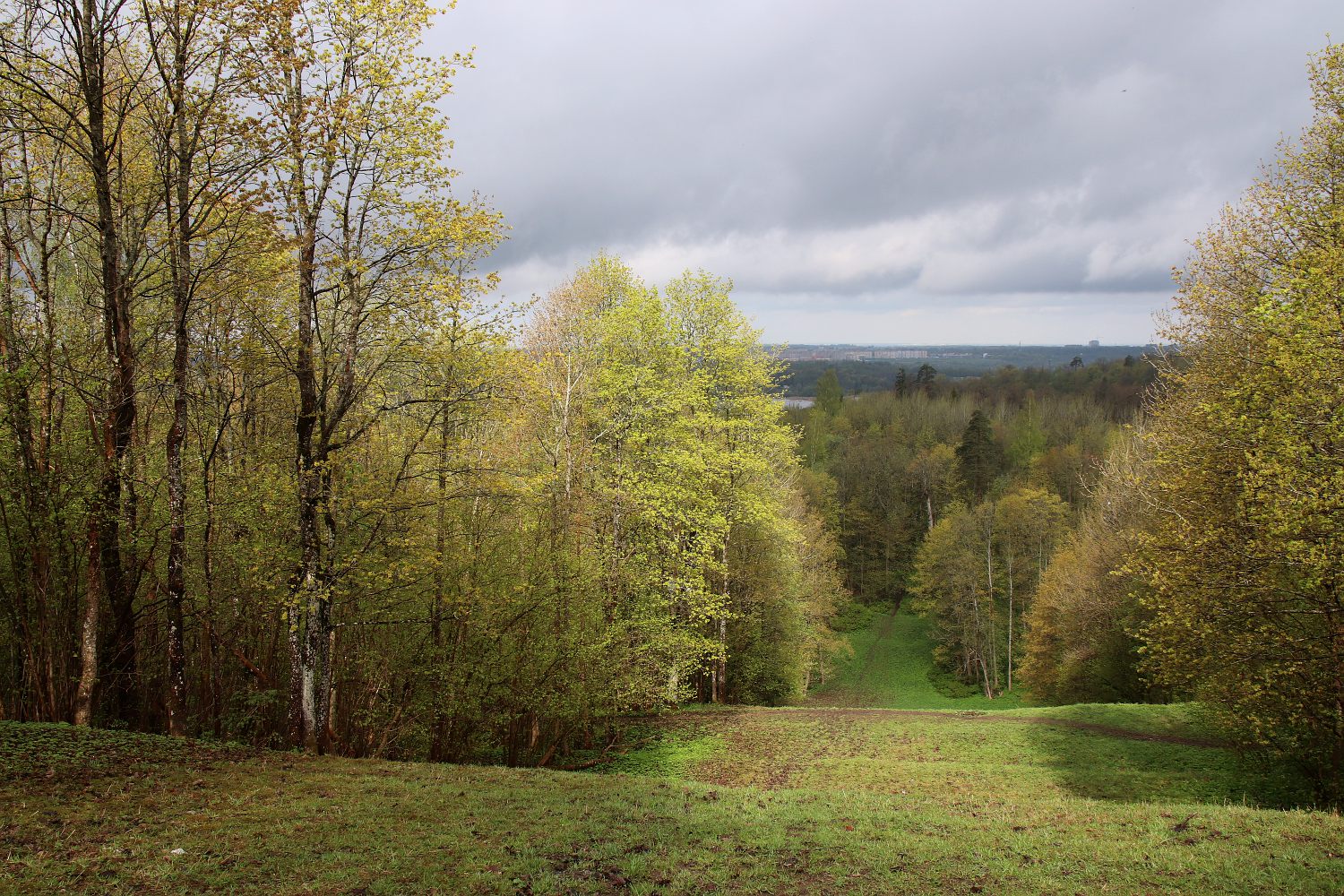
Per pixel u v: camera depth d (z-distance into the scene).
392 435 20.50
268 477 16.91
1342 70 19.86
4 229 15.84
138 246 16.31
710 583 34.62
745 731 28.77
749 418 33.38
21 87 13.88
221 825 10.44
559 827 11.48
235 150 15.74
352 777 14.06
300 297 16.62
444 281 16.56
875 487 81.06
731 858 10.34
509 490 18.64
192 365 17.84
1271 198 21.48
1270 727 17.72
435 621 20.02
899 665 62.03
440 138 16.66
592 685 22.86
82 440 16.62
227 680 20.47
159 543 17.89
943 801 14.87
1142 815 13.17
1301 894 9.11
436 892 8.56
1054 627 44.38
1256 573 17.16
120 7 14.78
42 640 16.12
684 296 33.25
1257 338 19.86
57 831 9.57
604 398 29.66
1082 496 65.31
